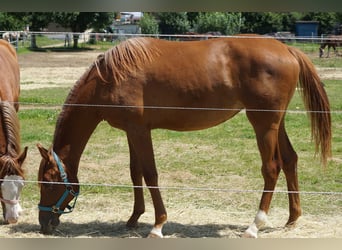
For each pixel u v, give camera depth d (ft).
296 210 17.74
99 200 21.40
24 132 33.91
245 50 16.69
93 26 138.72
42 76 67.87
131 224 18.22
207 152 29.17
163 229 17.99
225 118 17.20
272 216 19.42
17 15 124.77
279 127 17.63
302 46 114.52
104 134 33.76
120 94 16.58
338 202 20.97
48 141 31.68
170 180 24.13
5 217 17.26
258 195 21.95
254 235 16.72
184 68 16.62
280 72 16.56
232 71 16.71
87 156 28.32
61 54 102.89
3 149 17.60
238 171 25.58
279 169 17.03
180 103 16.72
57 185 17.01
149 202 21.27
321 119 17.38
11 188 16.98
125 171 25.67
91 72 17.04
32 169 25.86
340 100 46.78
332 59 92.79
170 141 31.71
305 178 24.48
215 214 19.67
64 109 17.25
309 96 17.43
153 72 16.57
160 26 151.02
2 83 21.43
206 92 16.65
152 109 16.70
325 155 17.43
